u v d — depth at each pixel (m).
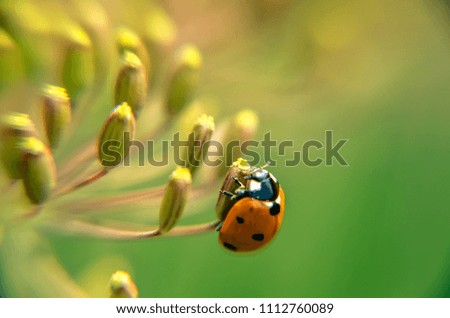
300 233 0.13
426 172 0.13
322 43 0.12
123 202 0.10
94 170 0.10
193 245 0.12
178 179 0.10
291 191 0.13
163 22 0.11
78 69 0.10
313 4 0.12
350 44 0.13
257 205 0.11
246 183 0.11
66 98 0.10
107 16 0.11
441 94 0.13
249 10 0.12
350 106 0.13
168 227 0.10
